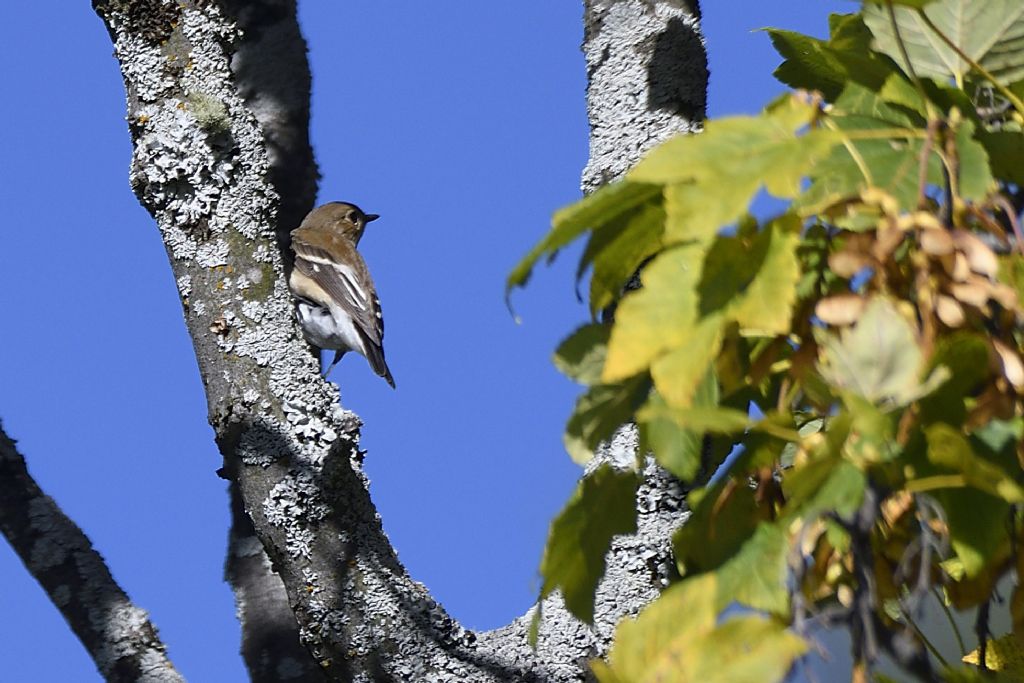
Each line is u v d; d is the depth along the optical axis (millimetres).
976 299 3707
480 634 8109
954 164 3969
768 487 4273
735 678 3207
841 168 3963
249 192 8742
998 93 4652
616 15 8797
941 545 4008
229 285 8539
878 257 3789
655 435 4113
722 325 3701
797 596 3605
